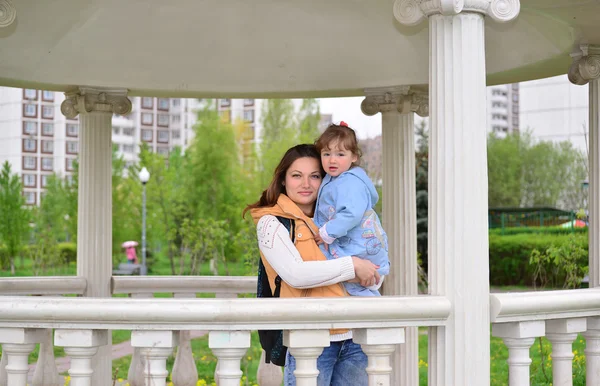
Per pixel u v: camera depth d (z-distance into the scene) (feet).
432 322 10.75
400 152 22.11
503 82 22.41
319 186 12.34
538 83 162.09
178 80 21.74
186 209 106.73
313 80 21.95
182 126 193.47
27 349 10.57
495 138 139.13
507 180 134.72
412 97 22.02
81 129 22.75
